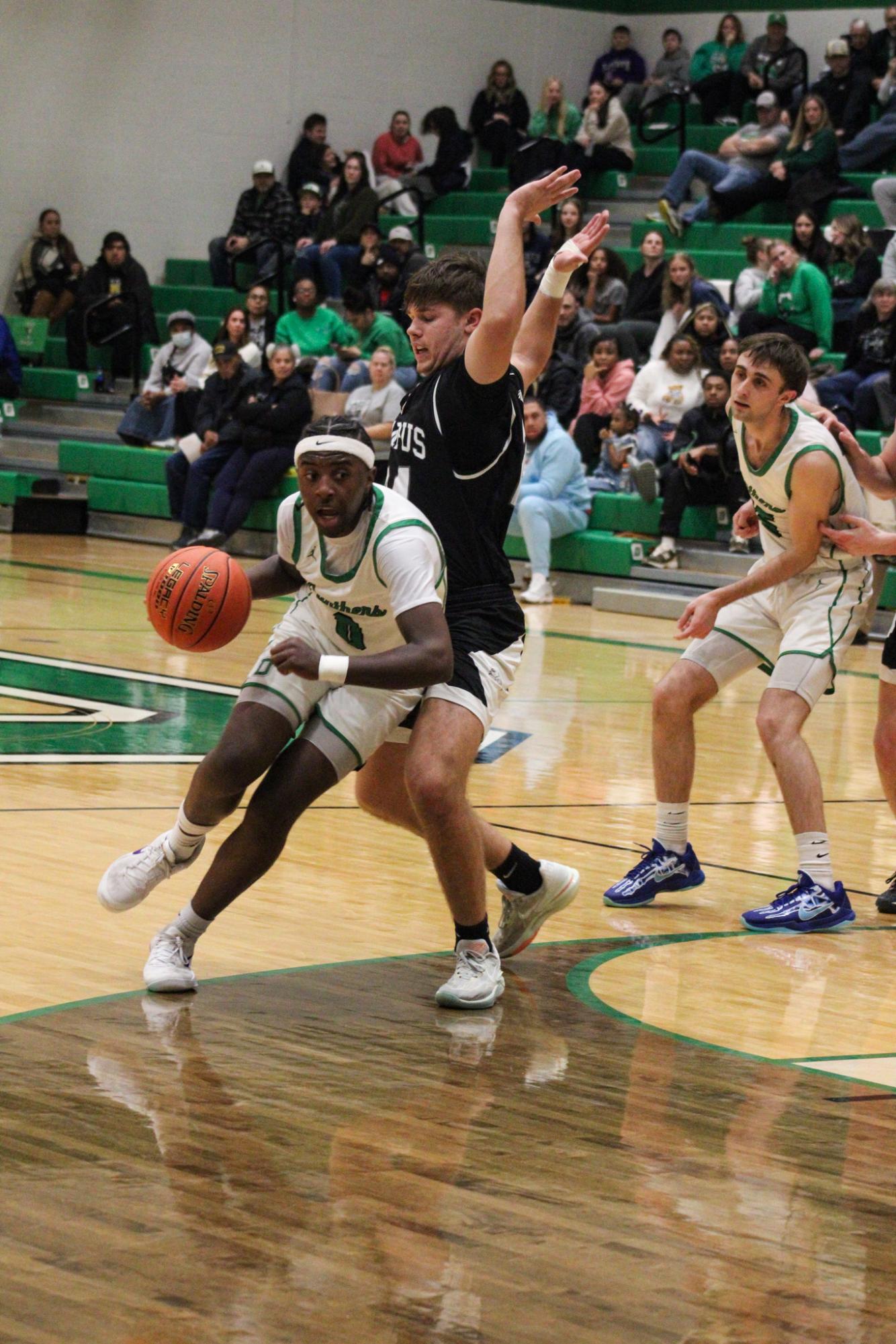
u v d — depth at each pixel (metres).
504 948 6.56
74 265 27.52
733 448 19.08
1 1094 4.80
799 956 6.92
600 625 18.06
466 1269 3.85
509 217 5.82
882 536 7.12
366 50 30.11
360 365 22.58
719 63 28.30
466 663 5.80
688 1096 5.12
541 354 6.25
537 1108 4.94
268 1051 5.32
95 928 6.62
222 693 12.48
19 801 8.78
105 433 25.56
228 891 5.82
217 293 27.66
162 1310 3.58
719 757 11.40
